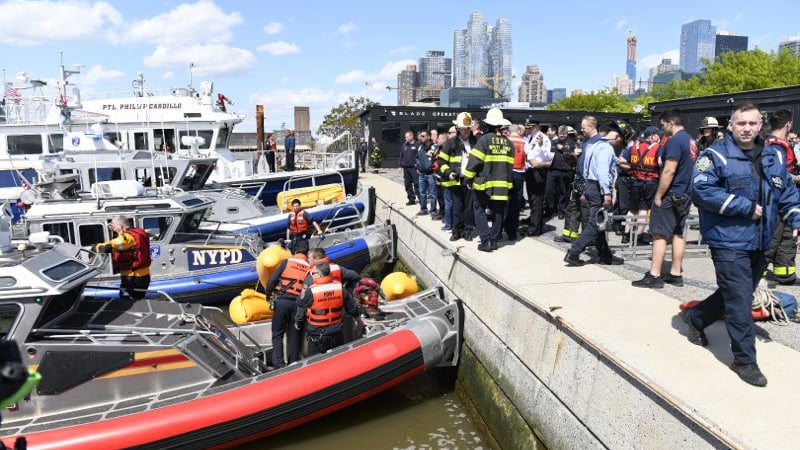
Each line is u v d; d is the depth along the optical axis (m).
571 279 6.50
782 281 6.29
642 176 7.98
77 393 5.09
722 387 3.71
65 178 10.49
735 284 3.82
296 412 5.50
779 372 3.97
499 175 7.93
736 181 3.72
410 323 6.52
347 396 5.76
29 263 5.04
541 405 5.14
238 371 5.68
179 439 5.00
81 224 8.80
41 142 14.35
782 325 4.98
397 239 12.67
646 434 3.76
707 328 4.86
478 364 6.61
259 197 15.66
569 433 4.64
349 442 5.87
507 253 8.05
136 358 5.25
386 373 5.98
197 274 9.28
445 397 6.98
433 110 25.95
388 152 26.11
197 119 15.52
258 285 9.27
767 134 5.98
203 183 13.05
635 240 7.64
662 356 4.20
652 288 6.06
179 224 9.31
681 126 5.82
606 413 4.18
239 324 7.39
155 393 5.33
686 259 7.62
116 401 5.21
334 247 10.92
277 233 12.70
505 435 5.70
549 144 9.12
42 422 4.90
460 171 8.94
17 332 4.92
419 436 6.03
